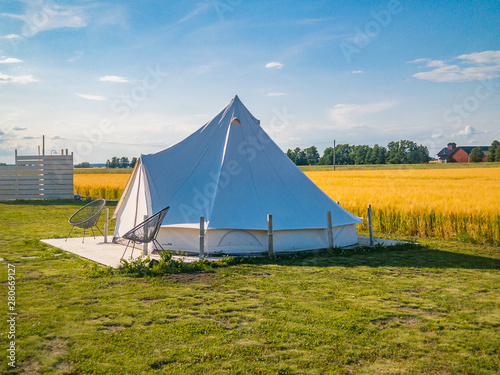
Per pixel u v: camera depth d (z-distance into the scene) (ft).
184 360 11.35
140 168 31.12
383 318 15.05
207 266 23.25
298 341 12.78
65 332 13.15
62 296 17.08
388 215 43.55
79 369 10.77
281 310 15.74
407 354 12.04
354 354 11.95
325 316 15.06
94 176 127.65
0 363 10.98
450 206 42.47
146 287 18.86
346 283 20.12
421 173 133.39
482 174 121.90
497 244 34.50
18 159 74.49
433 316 15.46
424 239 38.47
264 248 27.76
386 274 22.48
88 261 24.06
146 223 24.93
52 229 39.58
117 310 15.40
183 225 27.55
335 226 30.04
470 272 23.43
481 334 13.67
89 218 31.60
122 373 10.57
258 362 11.32
